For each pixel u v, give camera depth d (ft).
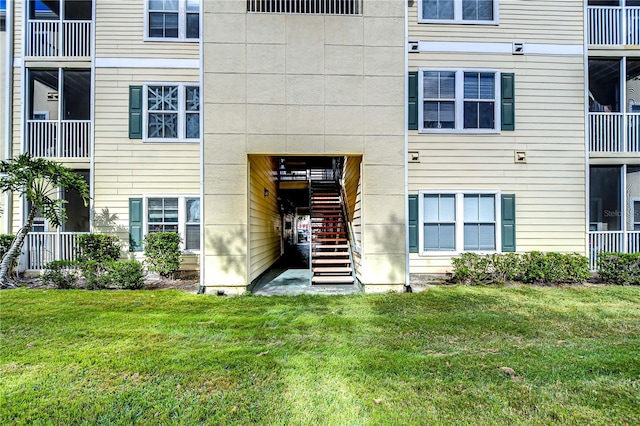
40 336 13.03
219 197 20.45
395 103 21.13
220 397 8.88
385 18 21.18
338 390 9.21
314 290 22.21
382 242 21.09
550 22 26.76
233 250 20.47
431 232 26.22
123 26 27.76
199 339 12.86
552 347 12.10
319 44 20.85
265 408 8.40
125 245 27.35
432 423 7.84
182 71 27.96
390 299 18.86
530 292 20.44
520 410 8.33
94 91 27.45
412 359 11.05
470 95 26.45
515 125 26.53
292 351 11.75
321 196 34.81
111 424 7.81
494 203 26.35
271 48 20.67
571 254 23.88
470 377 9.89
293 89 20.71
